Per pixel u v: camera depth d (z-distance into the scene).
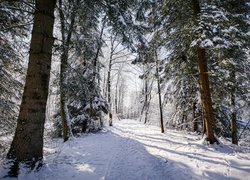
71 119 16.05
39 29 5.34
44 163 5.32
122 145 10.40
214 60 11.89
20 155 4.82
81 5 6.84
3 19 6.77
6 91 8.55
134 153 8.55
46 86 5.39
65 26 9.46
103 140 12.12
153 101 36.81
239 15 9.65
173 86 17.47
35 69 5.20
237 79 12.21
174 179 5.68
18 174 4.52
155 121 34.69
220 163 6.80
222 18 8.47
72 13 7.52
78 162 6.59
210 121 9.87
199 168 6.45
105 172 5.70
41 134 5.24
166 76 13.55
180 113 18.94
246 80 12.23
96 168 6.03
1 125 8.40
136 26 6.83
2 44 8.06
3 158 5.82
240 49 10.16
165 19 11.21
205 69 10.13
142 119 38.34
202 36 8.49
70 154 7.78
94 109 16.95
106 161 6.91
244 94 12.80
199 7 10.03
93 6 6.82
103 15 7.30
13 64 8.62
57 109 16.58
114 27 6.88
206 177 5.75
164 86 17.38
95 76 17.08
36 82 5.17
